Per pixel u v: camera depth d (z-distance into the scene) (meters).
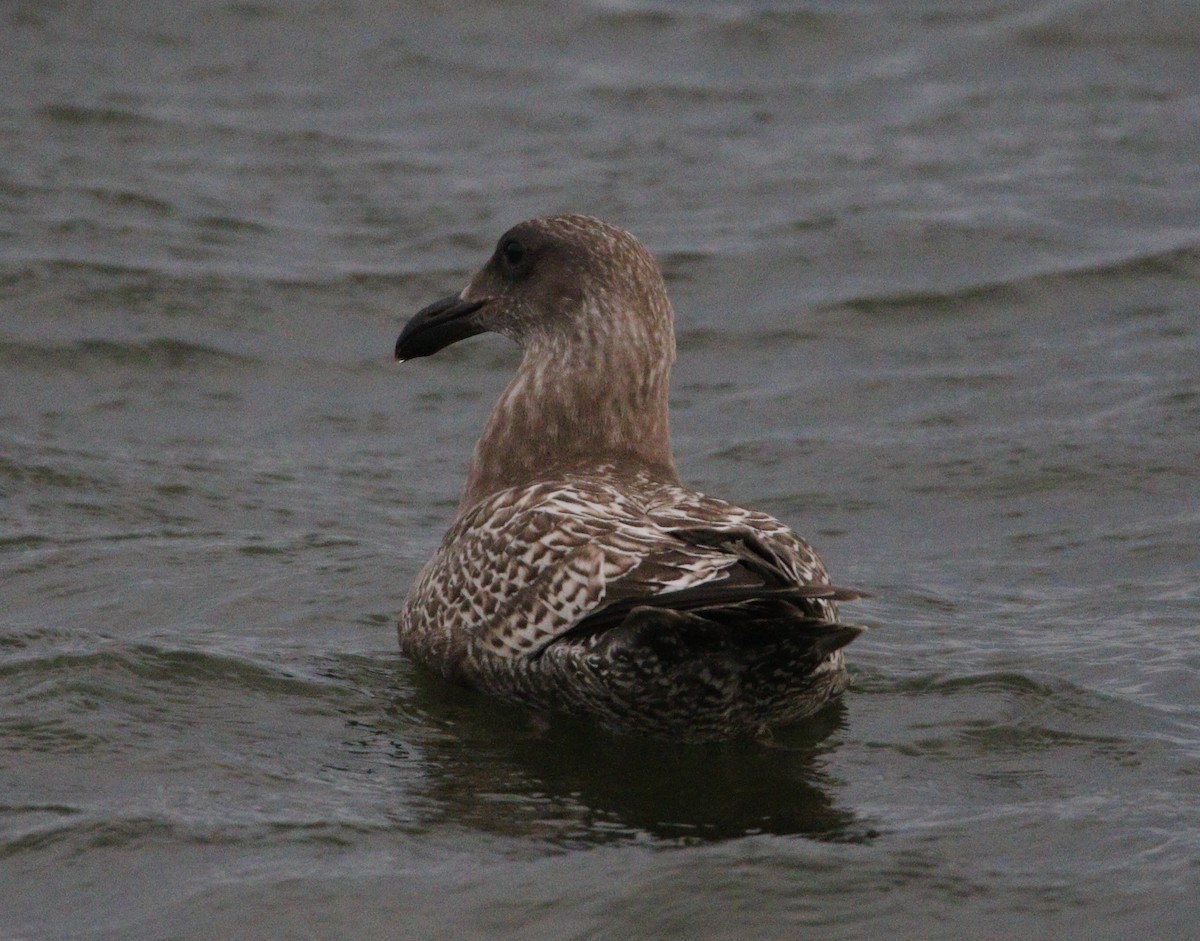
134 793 9.56
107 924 8.32
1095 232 21.52
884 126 25.81
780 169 24.00
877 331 19.14
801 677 9.83
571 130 25.72
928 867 8.79
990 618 12.60
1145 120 25.67
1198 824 9.31
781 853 8.88
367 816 9.36
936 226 21.58
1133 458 15.56
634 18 29.95
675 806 9.59
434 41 29.16
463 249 21.23
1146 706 10.98
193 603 12.59
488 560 10.49
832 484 15.49
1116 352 18.25
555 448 11.83
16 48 27.59
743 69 28.41
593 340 11.80
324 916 8.33
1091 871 8.77
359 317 19.44
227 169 23.69
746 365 18.44
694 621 9.14
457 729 10.54
